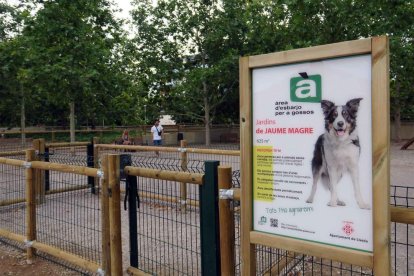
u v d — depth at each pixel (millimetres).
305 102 2396
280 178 2529
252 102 2635
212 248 3016
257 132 2621
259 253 4133
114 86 19016
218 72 24156
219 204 2961
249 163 2650
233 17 24688
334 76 2277
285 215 2518
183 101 27250
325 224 2350
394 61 21016
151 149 7758
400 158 15836
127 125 27828
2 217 7141
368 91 2166
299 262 4414
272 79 2535
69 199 8102
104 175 3881
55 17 16422
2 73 19938
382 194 2109
